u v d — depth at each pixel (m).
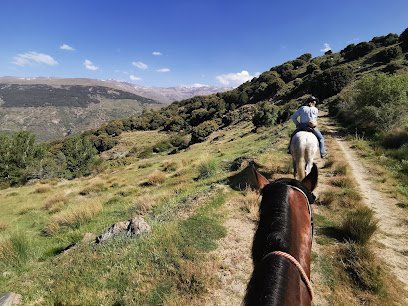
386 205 8.99
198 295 5.47
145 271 6.18
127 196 15.32
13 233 9.22
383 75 22.69
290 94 68.75
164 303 5.22
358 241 6.77
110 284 5.95
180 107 147.50
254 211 8.59
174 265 6.31
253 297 1.48
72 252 7.92
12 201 20.19
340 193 9.66
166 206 10.77
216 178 13.20
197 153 29.62
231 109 91.06
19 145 38.75
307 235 2.13
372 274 5.61
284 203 2.14
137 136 109.69
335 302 5.12
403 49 63.28
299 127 9.18
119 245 7.35
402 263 6.16
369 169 12.50
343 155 14.88
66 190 19.86
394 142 16.11
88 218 11.98
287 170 11.87
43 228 12.36
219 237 7.35
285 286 1.50
